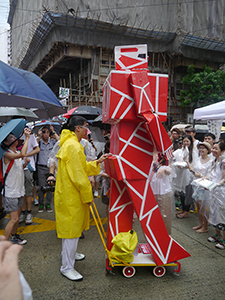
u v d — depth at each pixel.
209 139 4.60
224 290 2.40
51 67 20.61
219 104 5.72
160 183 3.40
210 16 21.05
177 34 19.17
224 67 23.41
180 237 3.73
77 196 2.50
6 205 3.12
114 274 2.65
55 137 4.88
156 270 2.61
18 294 0.50
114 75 2.30
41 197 4.96
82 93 19.84
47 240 3.59
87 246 3.39
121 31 17.56
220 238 3.55
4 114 4.76
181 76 21.84
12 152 3.19
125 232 2.63
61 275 2.65
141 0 18.62
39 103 4.25
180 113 21.33
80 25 16.42
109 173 2.64
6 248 0.57
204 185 3.39
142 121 2.40
